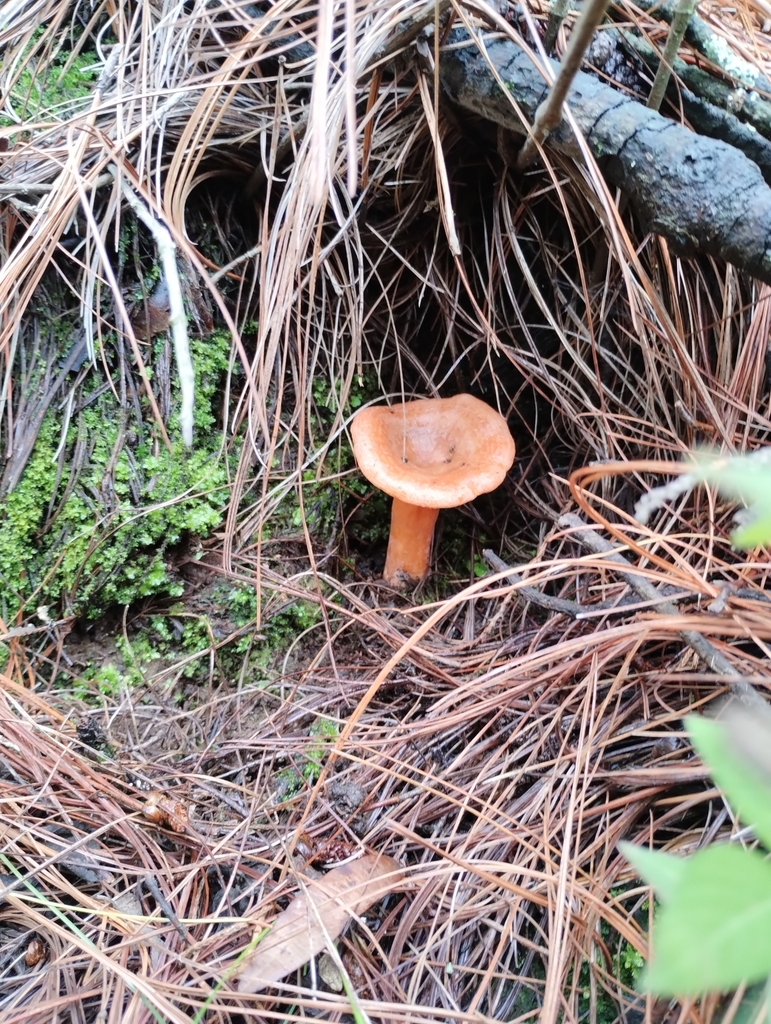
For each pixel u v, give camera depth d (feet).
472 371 1.57
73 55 1.31
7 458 1.20
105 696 1.28
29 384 1.22
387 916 1.01
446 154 1.32
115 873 1.02
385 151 1.31
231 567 1.38
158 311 1.28
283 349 1.39
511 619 1.37
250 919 0.96
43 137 1.21
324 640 1.44
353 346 1.40
